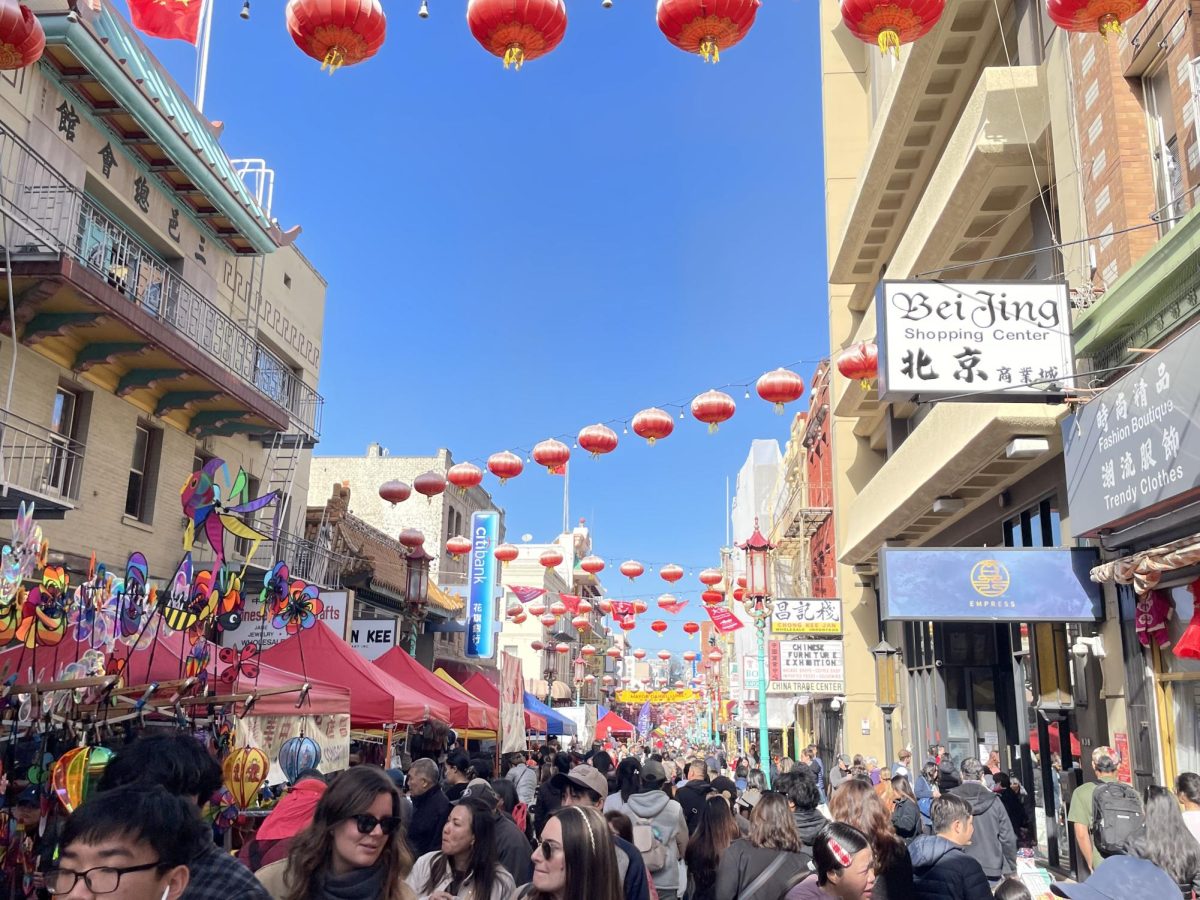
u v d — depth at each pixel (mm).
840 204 27266
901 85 17094
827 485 32000
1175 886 4168
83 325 12367
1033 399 10406
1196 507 8516
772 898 5059
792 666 25438
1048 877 6766
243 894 2828
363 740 16922
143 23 13711
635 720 95562
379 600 24938
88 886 2119
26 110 12312
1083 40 11383
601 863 3545
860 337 23672
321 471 41594
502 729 16328
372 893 3283
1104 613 11008
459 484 16797
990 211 14531
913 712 20844
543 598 57344
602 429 14531
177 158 15039
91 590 6848
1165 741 9742
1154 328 9445
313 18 6012
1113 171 10469
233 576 8875
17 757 6566
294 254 21234
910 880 4785
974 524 17031
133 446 14789
